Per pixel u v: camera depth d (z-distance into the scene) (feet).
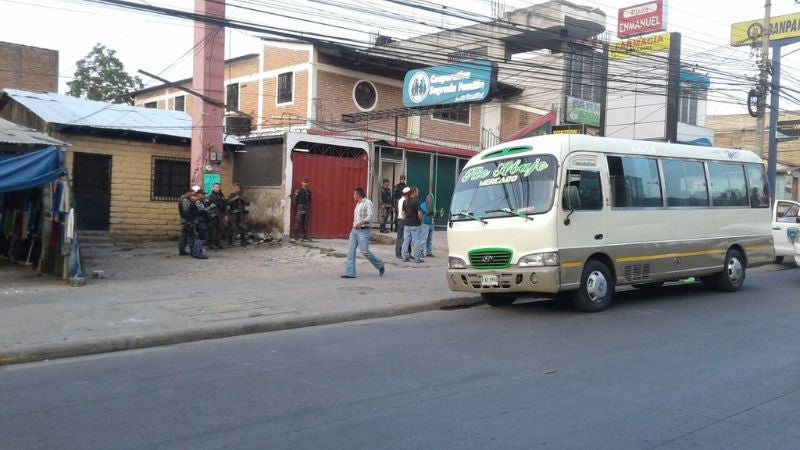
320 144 64.90
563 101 96.27
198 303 33.94
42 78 107.55
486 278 33.60
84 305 32.76
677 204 38.75
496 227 33.24
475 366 23.39
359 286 40.57
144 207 62.64
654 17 92.63
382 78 85.10
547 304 37.42
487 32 92.63
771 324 31.24
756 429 17.01
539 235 32.01
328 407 18.80
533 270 32.01
